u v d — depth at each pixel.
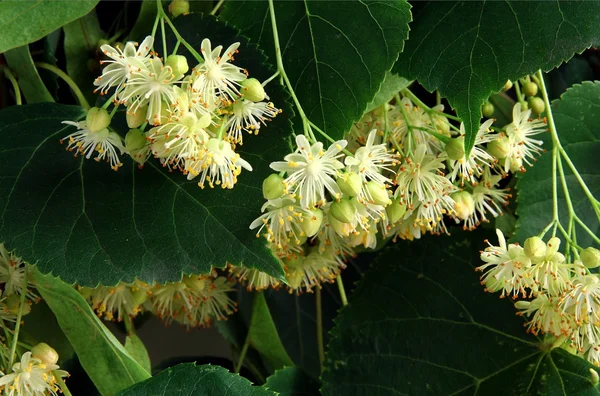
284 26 0.37
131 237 0.35
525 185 0.40
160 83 0.34
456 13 0.37
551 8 0.36
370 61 0.36
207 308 0.42
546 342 0.39
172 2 0.38
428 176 0.37
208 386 0.36
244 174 0.35
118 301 0.39
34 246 0.35
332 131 0.36
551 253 0.36
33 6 0.36
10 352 0.36
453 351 0.40
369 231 0.38
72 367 0.40
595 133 0.40
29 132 0.36
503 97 0.42
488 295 0.40
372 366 0.40
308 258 0.39
